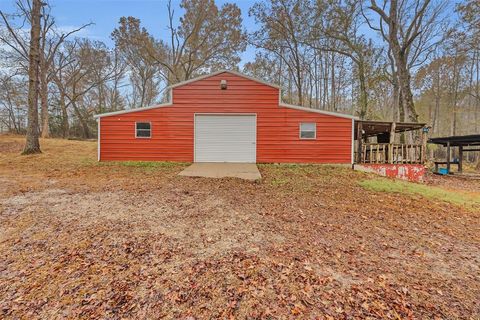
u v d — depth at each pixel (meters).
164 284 2.62
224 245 3.48
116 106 31.94
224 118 11.43
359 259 3.25
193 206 5.11
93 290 2.52
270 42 20.88
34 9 12.31
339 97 26.38
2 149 14.41
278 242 3.62
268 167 10.52
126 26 23.38
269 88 11.37
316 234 3.97
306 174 9.15
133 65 28.31
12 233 3.72
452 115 28.25
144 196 5.76
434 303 2.44
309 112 11.32
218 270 2.88
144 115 11.31
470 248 3.74
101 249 3.30
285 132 11.37
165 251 3.28
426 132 11.02
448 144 13.96
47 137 20.67
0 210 4.64
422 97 29.94
